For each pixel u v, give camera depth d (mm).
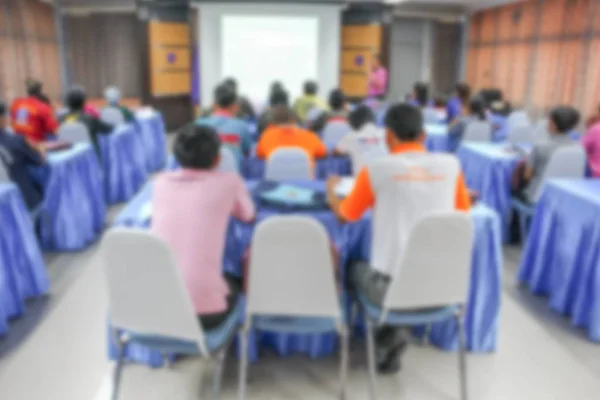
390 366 2227
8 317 2672
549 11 8078
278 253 1648
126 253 1516
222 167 3031
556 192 2891
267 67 9547
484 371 2277
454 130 5207
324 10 9391
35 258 2895
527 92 8797
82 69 10758
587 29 7184
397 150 1849
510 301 2988
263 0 9227
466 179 4223
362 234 2145
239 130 3588
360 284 1933
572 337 2588
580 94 7367
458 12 11094
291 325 1808
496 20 9844
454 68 11641
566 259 2766
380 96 9336
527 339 2561
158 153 6590
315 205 2143
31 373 2229
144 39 9195
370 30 9977
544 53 8242
